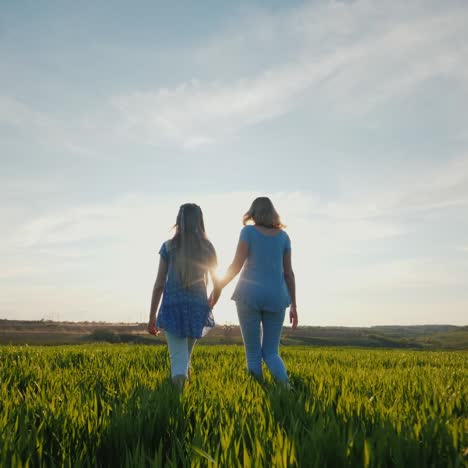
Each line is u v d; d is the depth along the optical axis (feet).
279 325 20.65
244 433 11.18
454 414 14.56
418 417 12.20
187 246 19.21
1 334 335.06
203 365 28.40
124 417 11.60
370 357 44.68
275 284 20.22
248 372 20.66
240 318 20.52
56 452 10.70
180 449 9.75
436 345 472.03
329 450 9.36
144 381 19.20
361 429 10.76
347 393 16.39
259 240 20.39
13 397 15.20
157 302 19.61
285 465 8.80
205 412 13.10
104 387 18.71
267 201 20.95
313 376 22.57
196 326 18.89
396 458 9.11
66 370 24.71
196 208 19.81
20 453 9.59
